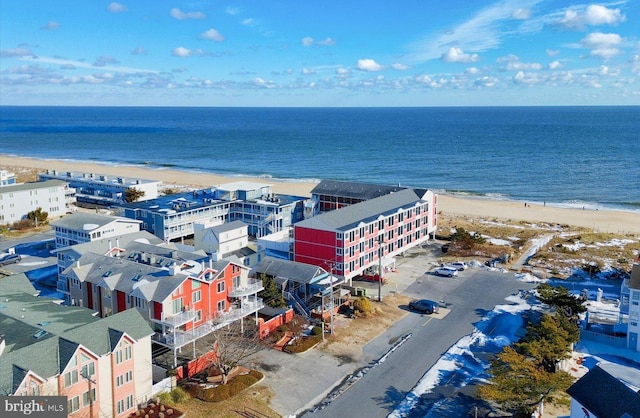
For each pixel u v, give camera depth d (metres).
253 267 74.12
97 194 134.50
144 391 46.91
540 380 43.84
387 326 64.56
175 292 53.94
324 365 54.91
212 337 60.00
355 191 105.69
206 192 114.25
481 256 93.19
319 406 47.41
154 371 52.16
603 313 68.75
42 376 38.78
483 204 145.00
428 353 57.72
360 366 54.88
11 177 148.88
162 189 160.38
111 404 44.03
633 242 104.38
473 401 48.44
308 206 107.06
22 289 57.59
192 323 55.16
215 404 47.16
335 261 74.94
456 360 56.19
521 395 44.38
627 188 167.50
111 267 60.44
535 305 71.44
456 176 193.62
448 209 138.50
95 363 42.44
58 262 72.19
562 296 64.50
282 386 50.66
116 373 44.19
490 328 64.19
